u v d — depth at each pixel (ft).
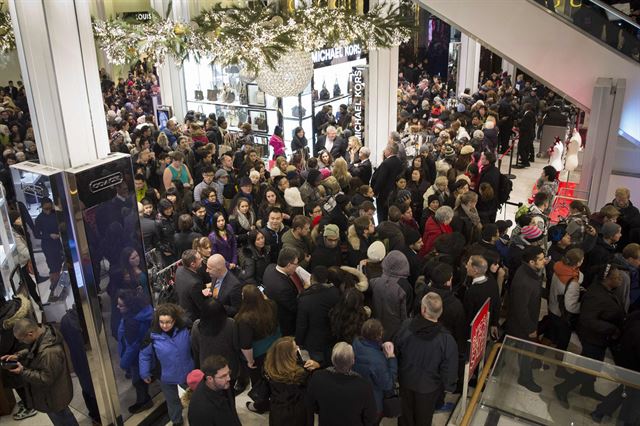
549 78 24.18
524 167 39.63
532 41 23.95
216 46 15.64
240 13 15.72
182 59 17.88
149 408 14.87
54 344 12.51
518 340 14.16
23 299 14.80
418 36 73.67
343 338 13.10
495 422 14.74
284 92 16.98
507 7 23.88
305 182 22.02
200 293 14.75
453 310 13.58
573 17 23.02
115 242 13.00
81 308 12.44
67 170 11.82
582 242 17.08
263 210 20.47
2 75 55.11
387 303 14.08
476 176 24.48
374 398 11.10
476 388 14.52
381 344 12.07
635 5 31.17
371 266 15.51
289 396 11.59
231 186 21.99
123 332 13.61
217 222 18.30
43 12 11.09
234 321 13.05
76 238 11.99
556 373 14.06
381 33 19.58
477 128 36.19
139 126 33.32
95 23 16.33
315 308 13.64
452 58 60.59
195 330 13.03
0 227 16.03
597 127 22.65
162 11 37.37
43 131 12.04
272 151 34.99
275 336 13.96
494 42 24.57
